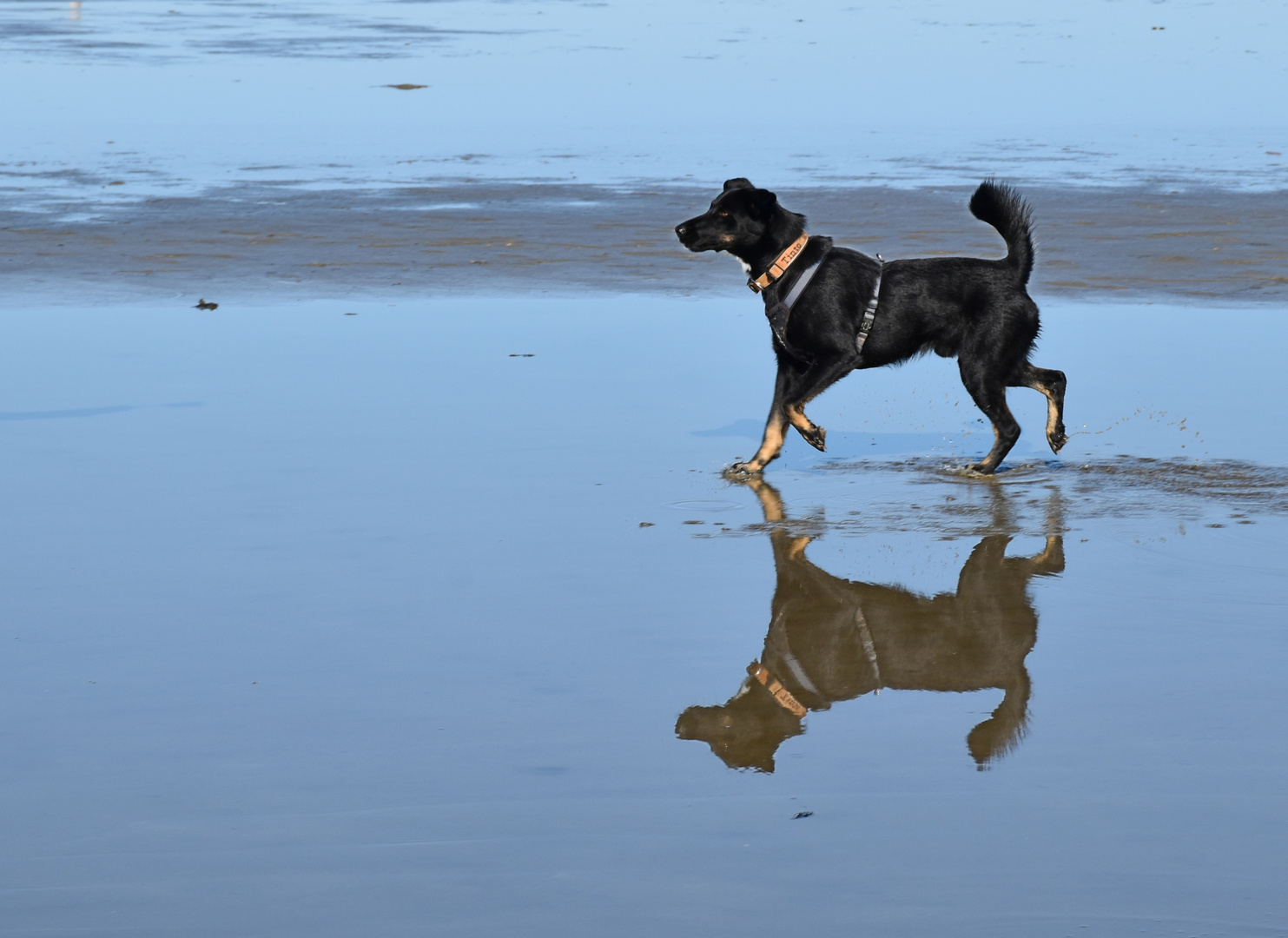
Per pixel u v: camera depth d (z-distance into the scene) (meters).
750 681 7.23
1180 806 5.78
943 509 10.39
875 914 5.02
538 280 19.59
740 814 5.77
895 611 8.27
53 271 19.95
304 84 45.88
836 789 6.00
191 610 8.23
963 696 7.02
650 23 67.12
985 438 12.61
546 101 42.94
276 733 6.59
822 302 11.52
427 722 6.70
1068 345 15.80
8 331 16.45
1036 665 7.41
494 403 13.38
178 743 6.49
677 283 19.38
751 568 9.05
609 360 15.12
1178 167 30.11
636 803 5.88
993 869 5.30
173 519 10.01
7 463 11.40
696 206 25.58
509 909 5.09
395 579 8.77
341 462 11.47
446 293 18.80
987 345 11.50
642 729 6.64
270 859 5.45
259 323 16.94
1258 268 19.89
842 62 53.06
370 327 16.72
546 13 72.94
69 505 10.33
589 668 7.39
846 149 33.28
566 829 5.67
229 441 12.04
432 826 5.70
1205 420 12.74
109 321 17.03
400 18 69.62
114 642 7.74
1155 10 74.00
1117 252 21.11
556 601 8.42
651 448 12.02
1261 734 6.48
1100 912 5.01
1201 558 9.13
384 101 42.62
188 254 21.17
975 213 11.87
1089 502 10.48
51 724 6.70
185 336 16.19
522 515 10.16
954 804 5.83
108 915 5.09
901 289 11.55
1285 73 49.59
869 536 9.74
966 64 52.53
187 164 30.89
